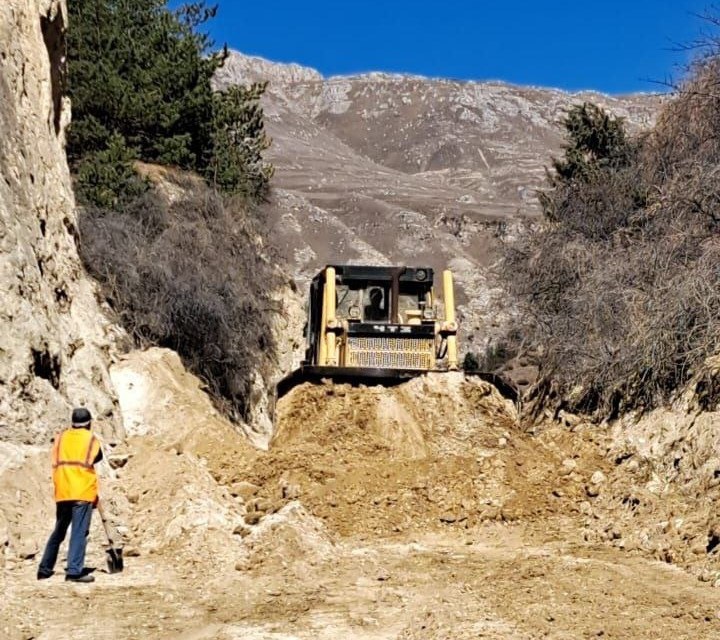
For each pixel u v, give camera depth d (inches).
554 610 329.1
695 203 624.7
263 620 325.4
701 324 543.2
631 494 489.1
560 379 697.6
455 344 685.9
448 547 462.6
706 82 772.6
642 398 579.5
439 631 305.6
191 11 1316.4
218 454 618.2
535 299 784.9
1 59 604.7
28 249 559.2
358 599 354.0
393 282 721.6
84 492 376.2
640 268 631.2
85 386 609.3
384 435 621.0
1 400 467.8
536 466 554.9
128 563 408.8
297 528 440.8
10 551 398.3
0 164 559.2
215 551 420.2
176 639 304.7
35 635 306.3
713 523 420.2
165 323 837.2
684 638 292.4
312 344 757.3
